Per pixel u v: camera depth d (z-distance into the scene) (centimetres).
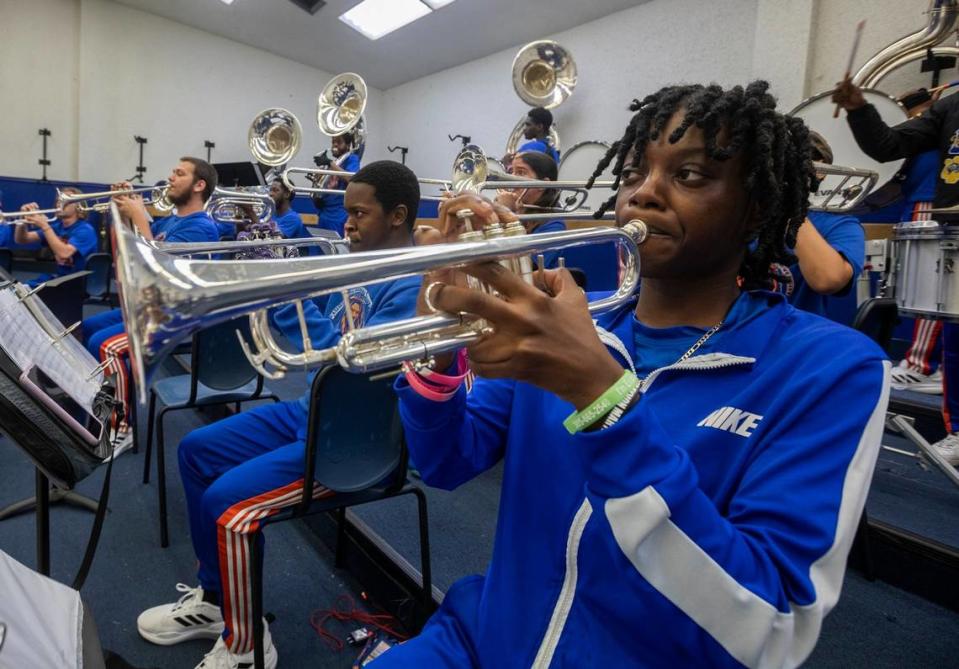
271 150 473
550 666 65
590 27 613
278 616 159
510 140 602
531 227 244
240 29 789
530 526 73
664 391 69
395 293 144
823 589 53
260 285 52
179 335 51
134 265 51
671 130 65
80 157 736
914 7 374
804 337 66
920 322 294
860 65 400
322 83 895
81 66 725
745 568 51
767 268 77
